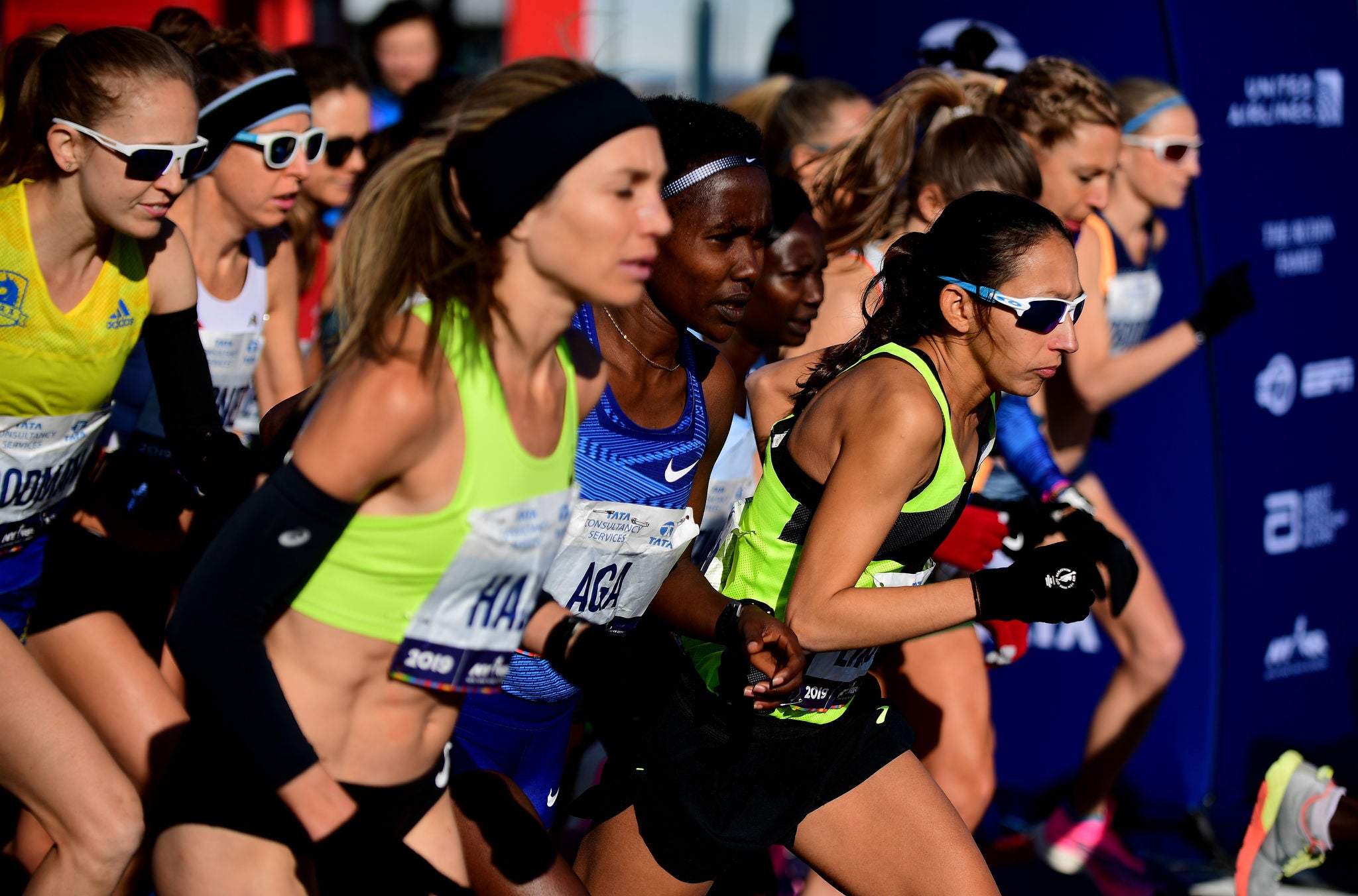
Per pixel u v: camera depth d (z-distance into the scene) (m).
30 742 9.88
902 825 10.16
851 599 9.32
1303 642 19.14
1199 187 17.50
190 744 8.05
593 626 9.75
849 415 9.59
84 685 11.75
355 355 7.23
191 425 11.53
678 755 10.42
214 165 13.52
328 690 7.69
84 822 9.92
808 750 10.44
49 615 11.78
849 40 20.55
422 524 7.33
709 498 12.65
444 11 28.42
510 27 38.28
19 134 10.06
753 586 10.60
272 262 15.24
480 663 8.02
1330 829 14.84
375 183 7.41
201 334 14.16
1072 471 17.42
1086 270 16.38
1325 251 18.59
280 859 7.98
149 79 9.98
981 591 9.42
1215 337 17.62
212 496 11.30
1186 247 17.70
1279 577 18.67
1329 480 19.08
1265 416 18.25
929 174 14.20
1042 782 18.81
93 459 12.36
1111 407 18.23
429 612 7.65
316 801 7.39
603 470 10.01
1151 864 17.12
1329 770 15.09
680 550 10.40
